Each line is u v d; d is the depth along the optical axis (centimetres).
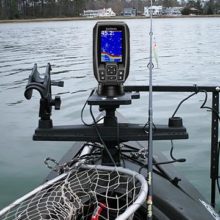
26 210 232
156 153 385
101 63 256
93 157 287
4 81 1328
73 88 1160
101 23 252
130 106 889
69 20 6247
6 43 2905
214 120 343
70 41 2886
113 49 254
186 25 4419
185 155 586
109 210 241
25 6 6400
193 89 322
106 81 256
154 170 305
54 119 804
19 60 1920
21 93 1108
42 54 2152
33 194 244
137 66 1583
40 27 4869
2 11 6353
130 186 244
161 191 271
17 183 511
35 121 802
